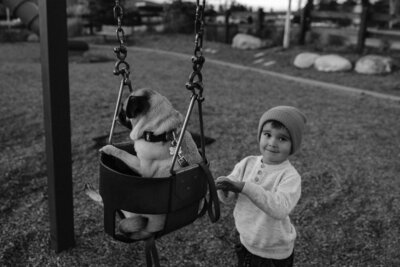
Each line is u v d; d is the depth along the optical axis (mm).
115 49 1853
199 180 1685
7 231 3102
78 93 7875
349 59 11516
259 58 13008
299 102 7676
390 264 2809
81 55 13461
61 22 2514
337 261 2854
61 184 2738
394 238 3121
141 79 9547
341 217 3443
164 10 20250
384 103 7711
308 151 5039
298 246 3021
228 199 2064
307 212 3512
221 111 6852
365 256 2904
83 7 21719
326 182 4133
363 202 3715
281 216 1822
